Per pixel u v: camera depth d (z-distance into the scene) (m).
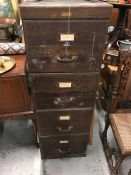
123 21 1.36
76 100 1.08
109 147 1.50
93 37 0.84
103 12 0.78
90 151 1.50
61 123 1.20
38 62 0.90
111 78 1.47
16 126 1.70
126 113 1.28
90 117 1.18
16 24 1.48
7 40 1.38
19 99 1.18
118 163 1.20
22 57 1.26
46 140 1.29
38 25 0.79
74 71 0.95
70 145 1.35
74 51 0.88
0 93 1.12
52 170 1.36
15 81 1.09
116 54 1.29
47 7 0.74
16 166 1.38
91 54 0.90
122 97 1.19
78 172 1.35
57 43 0.85
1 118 1.24
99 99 1.90
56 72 0.95
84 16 0.78
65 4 0.77
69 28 0.81
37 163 1.40
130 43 1.22
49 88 1.01
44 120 1.17
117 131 1.15
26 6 0.74
